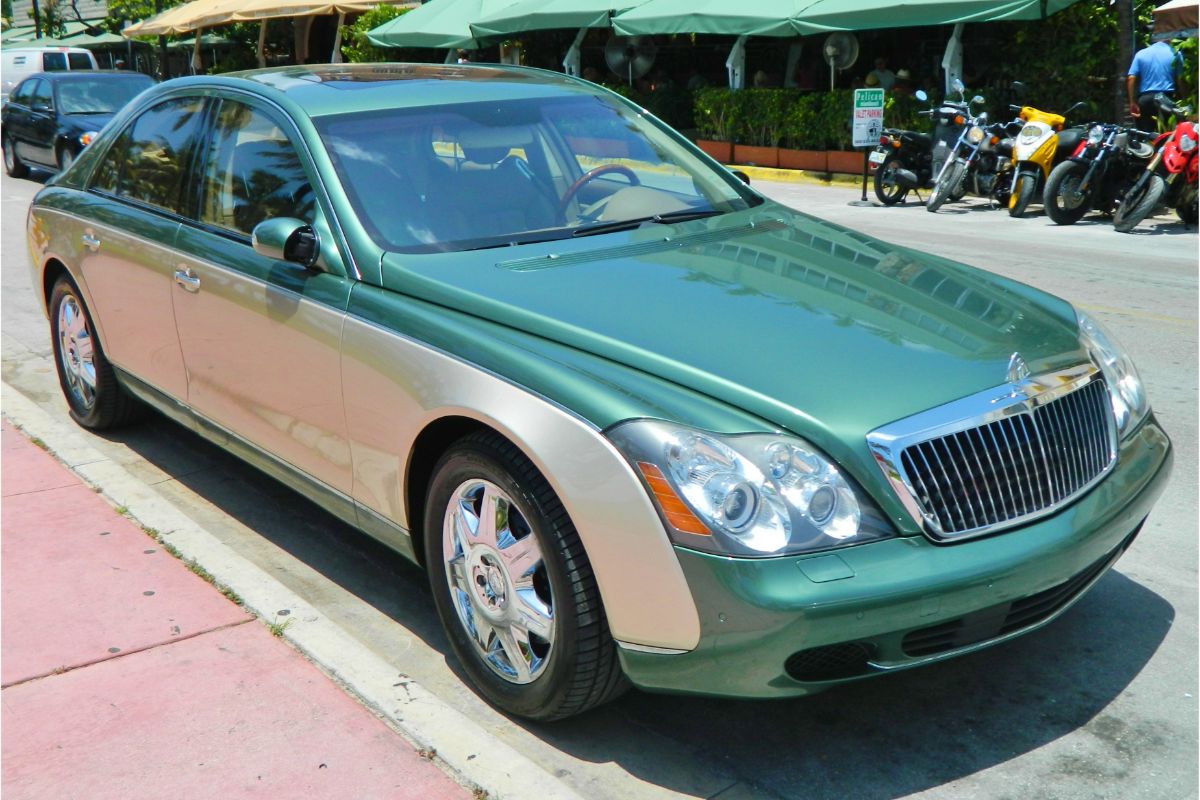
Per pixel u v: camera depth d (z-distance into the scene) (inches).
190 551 168.1
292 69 189.8
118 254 191.8
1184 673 135.6
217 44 1330.0
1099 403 129.8
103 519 180.5
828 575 105.8
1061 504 119.8
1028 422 118.2
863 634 106.7
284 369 153.9
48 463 205.6
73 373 222.4
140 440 220.8
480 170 160.2
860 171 675.4
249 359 161.5
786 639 105.0
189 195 179.6
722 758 122.6
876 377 116.8
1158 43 526.9
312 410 150.3
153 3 1339.8
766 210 173.3
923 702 131.7
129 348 196.7
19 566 164.6
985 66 667.4
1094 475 126.0
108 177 206.7
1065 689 133.2
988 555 111.4
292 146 160.4
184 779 117.3
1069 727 126.0
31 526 178.2
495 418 119.0
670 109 835.4
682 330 123.6
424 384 129.2
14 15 1802.4
